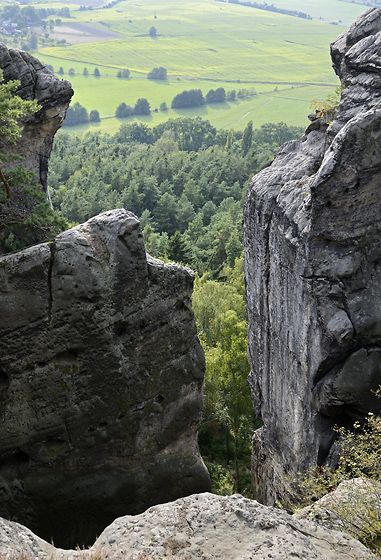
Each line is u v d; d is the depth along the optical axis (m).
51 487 10.70
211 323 40.97
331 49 21.50
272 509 8.22
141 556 6.66
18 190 16.55
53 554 6.80
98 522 11.03
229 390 29.23
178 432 11.97
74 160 145.75
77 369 10.77
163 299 11.32
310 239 16.25
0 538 6.98
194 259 76.38
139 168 136.62
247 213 20.55
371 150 15.07
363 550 7.84
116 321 10.85
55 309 10.46
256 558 6.91
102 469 11.22
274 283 19.14
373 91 17.73
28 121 18.72
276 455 20.94
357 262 16.08
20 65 18.59
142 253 10.80
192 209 111.06
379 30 19.72
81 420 10.89
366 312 16.22
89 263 10.51
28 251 10.27
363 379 16.47
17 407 10.48
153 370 11.42
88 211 107.50
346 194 15.59
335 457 16.92
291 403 19.20
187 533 7.38
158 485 11.54
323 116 20.23
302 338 17.66
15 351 10.38
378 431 12.30
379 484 9.79
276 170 20.02
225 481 28.97
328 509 9.45
